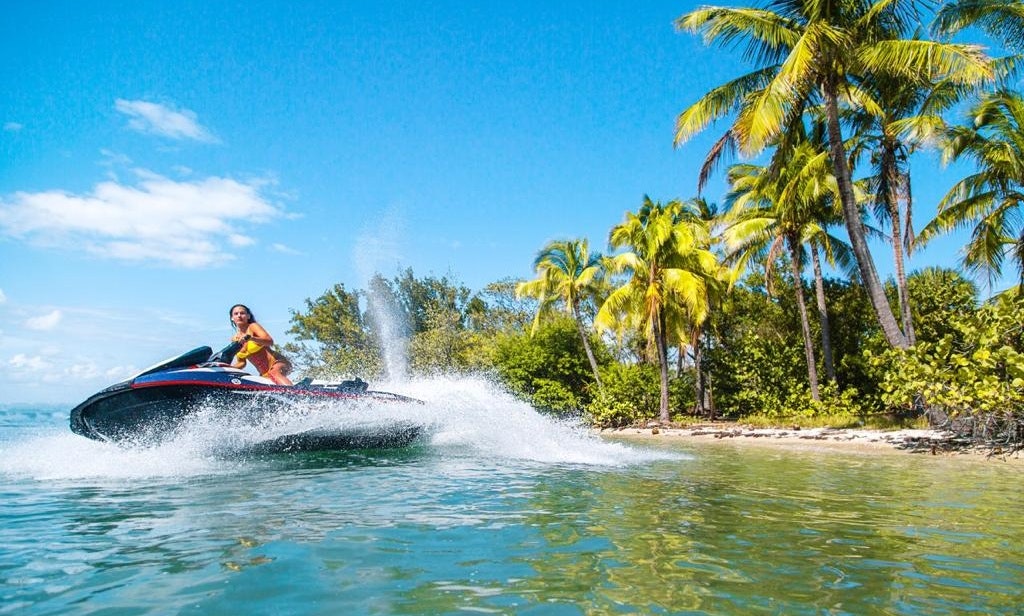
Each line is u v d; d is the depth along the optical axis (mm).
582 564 3629
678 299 25641
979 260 18531
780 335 27266
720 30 16391
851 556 3922
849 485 7465
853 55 15734
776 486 7207
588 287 30312
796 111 17484
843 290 27281
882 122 18391
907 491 7004
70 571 3422
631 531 4492
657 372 27672
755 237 23438
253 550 3855
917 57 14398
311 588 3164
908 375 13625
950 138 16953
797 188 20781
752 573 3520
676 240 24672
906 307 19266
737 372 25781
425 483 6578
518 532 4395
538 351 30047
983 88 15531
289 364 9953
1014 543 4324
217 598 3016
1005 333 12641
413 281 39625
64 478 6777
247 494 5836
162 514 4902
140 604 2934
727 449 13844
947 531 4723
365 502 5453
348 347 37188
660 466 8953
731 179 27078
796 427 20219
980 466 10266
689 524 4773
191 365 9086
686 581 3350
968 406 12852
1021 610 2979
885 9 15570
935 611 2963
